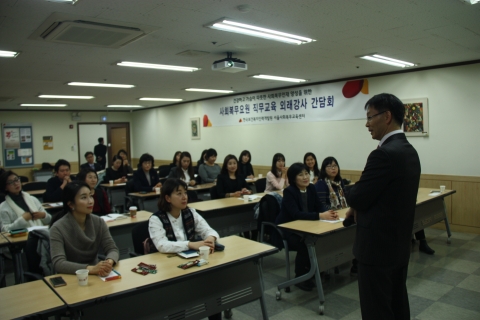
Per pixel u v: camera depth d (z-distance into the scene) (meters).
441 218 4.88
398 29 3.67
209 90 8.20
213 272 2.14
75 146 12.02
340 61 5.20
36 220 3.55
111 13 3.02
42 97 8.35
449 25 3.54
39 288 1.89
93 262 2.40
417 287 3.48
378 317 1.79
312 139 7.38
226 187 5.26
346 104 6.76
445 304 3.11
